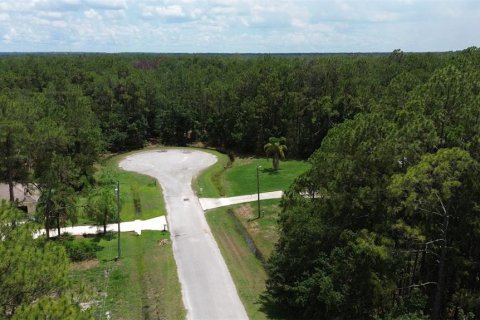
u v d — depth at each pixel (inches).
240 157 3385.8
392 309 1136.2
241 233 1913.1
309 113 3275.1
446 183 990.4
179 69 5128.0
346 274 1157.1
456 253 1101.1
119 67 4407.0
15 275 666.2
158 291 1413.6
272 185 2556.6
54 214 1729.8
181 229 1939.0
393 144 1160.8
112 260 1620.3
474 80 1405.0
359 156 1209.4
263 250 1723.7
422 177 1018.1
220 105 3774.6
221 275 1513.3
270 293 1344.7
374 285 1105.4
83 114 2615.7
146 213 2138.3
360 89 3267.7
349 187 1236.5
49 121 1948.8
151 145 3892.7
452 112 1256.8
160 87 4133.9
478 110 1142.3
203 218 2074.3
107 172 2743.6
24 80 4074.8
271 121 3440.0
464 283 1140.5
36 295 703.1
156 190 2502.5
